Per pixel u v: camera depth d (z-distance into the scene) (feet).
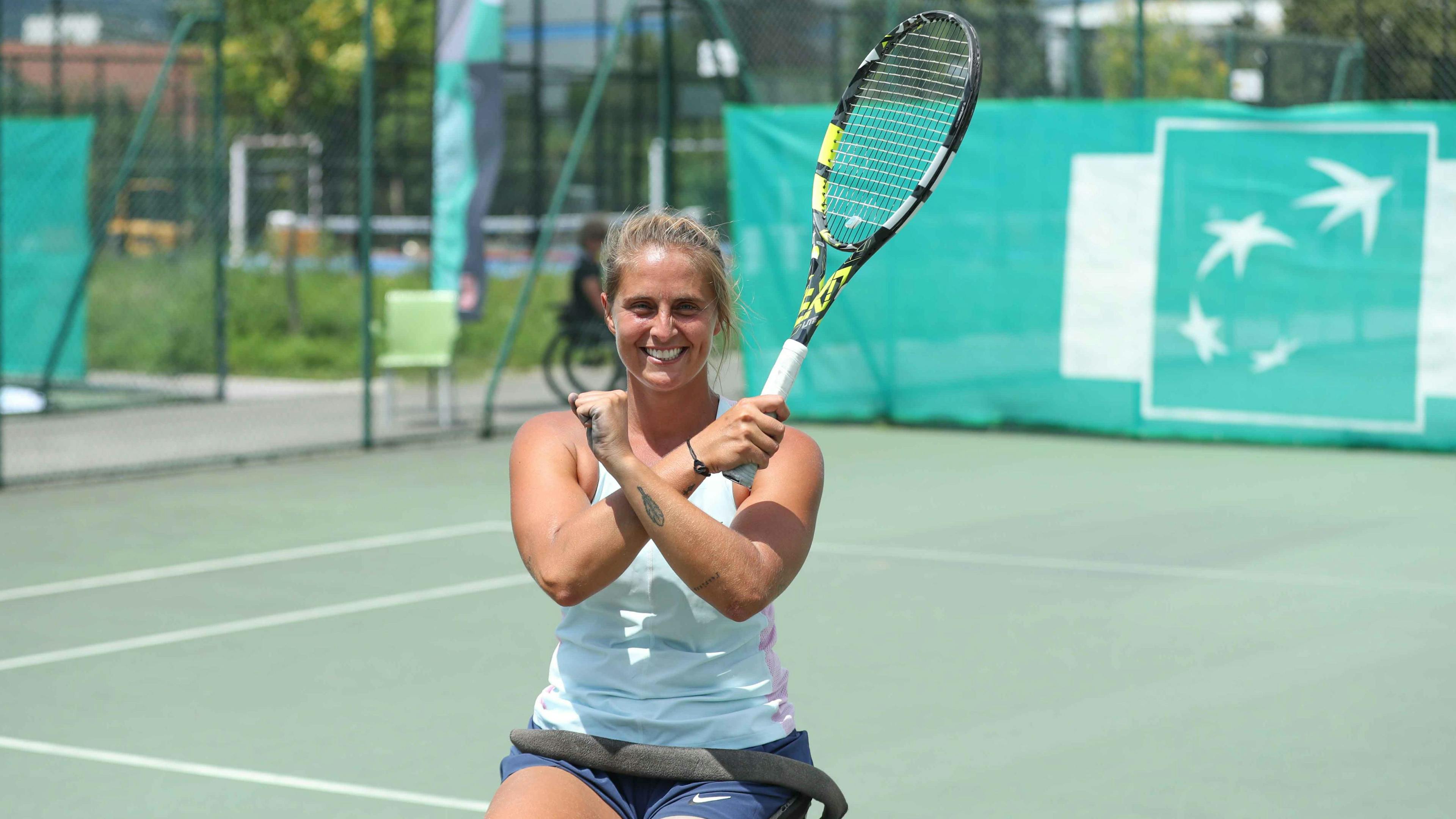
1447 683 34.06
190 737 31.65
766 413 15.55
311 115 138.00
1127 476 64.69
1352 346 71.56
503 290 131.64
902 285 81.41
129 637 40.06
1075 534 52.01
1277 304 72.79
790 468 16.70
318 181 146.82
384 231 147.64
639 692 16.58
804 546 16.28
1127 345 75.97
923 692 33.99
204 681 35.78
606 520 15.58
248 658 37.81
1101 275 76.33
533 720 17.60
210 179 121.08
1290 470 65.98
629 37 153.17
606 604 16.63
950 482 63.67
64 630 40.86
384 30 134.82
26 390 92.58
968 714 32.30
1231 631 38.96
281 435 80.89
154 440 79.92
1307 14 121.39
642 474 15.21
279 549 51.78
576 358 88.28
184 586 46.11
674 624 16.48
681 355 16.58
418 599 43.96
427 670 36.52
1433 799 26.89
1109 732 30.94
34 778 29.22
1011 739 30.55
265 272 130.41
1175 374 75.10
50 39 146.82
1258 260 72.90
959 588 44.21
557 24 168.96
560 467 16.96
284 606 43.37
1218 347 74.23
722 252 16.96
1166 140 74.28
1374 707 32.35
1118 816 26.27
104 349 109.29
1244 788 27.55
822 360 83.71
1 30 133.69
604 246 16.94
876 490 61.77
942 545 50.39
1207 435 74.74
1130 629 39.29
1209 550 49.32
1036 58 124.47
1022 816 26.35
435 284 84.69
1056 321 77.71
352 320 122.52
